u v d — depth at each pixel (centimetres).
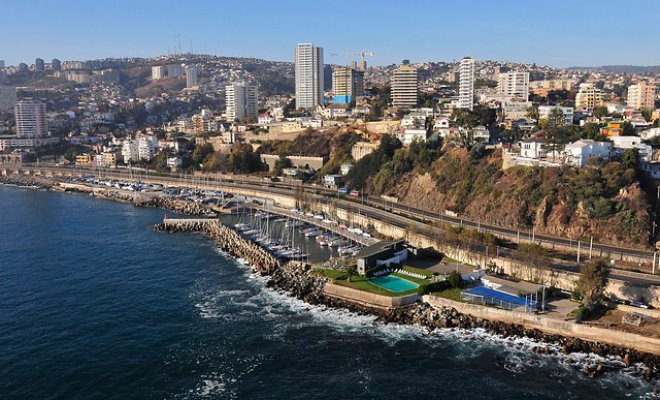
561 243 16962
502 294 14050
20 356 12156
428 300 14288
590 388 10538
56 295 15912
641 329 11962
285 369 11519
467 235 17362
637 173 18825
